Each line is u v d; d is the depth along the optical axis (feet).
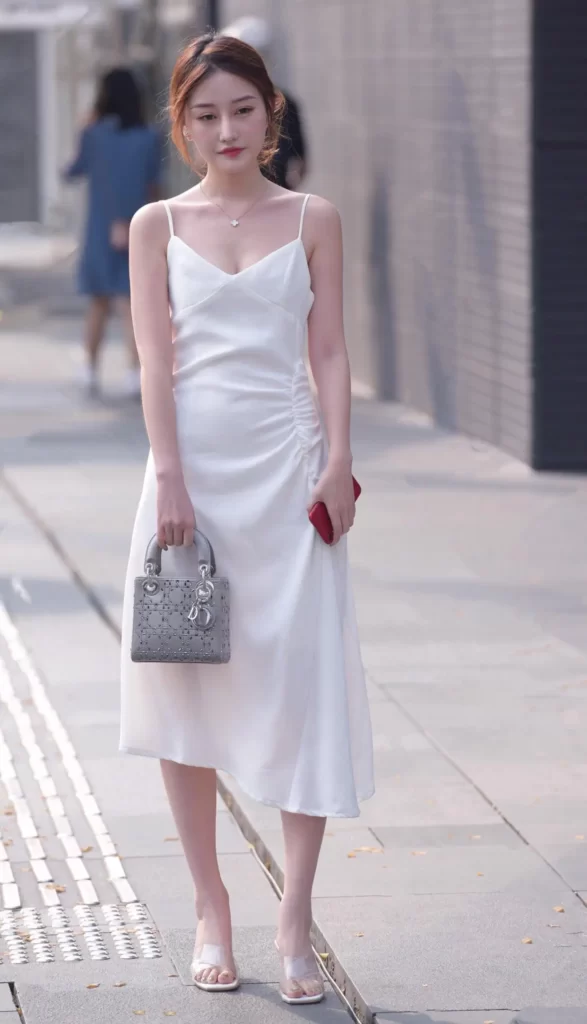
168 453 15.12
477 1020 14.98
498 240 40.68
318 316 15.58
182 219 15.39
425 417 47.19
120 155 51.72
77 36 98.17
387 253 50.01
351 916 17.07
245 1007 15.46
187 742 15.48
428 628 27.40
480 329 42.39
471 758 21.58
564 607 28.68
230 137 15.05
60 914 17.29
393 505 36.40
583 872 18.17
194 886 16.84
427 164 45.83
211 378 15.23
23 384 53.93
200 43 15.28
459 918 17.04
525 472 39.58
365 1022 15.26
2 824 19.66
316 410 15.53
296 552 15.26
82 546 32.89
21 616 28.35
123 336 65.62
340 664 15.28
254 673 15.26
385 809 19.94
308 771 15.24
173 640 14.85
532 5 37.58
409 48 46.85
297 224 15.39
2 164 118.73
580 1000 15.33
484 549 32.60
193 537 15.12
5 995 15.61
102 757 21.85
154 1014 15.28
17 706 23.81
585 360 39.06
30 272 88.12
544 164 38.22
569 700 23.93
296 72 60.03
